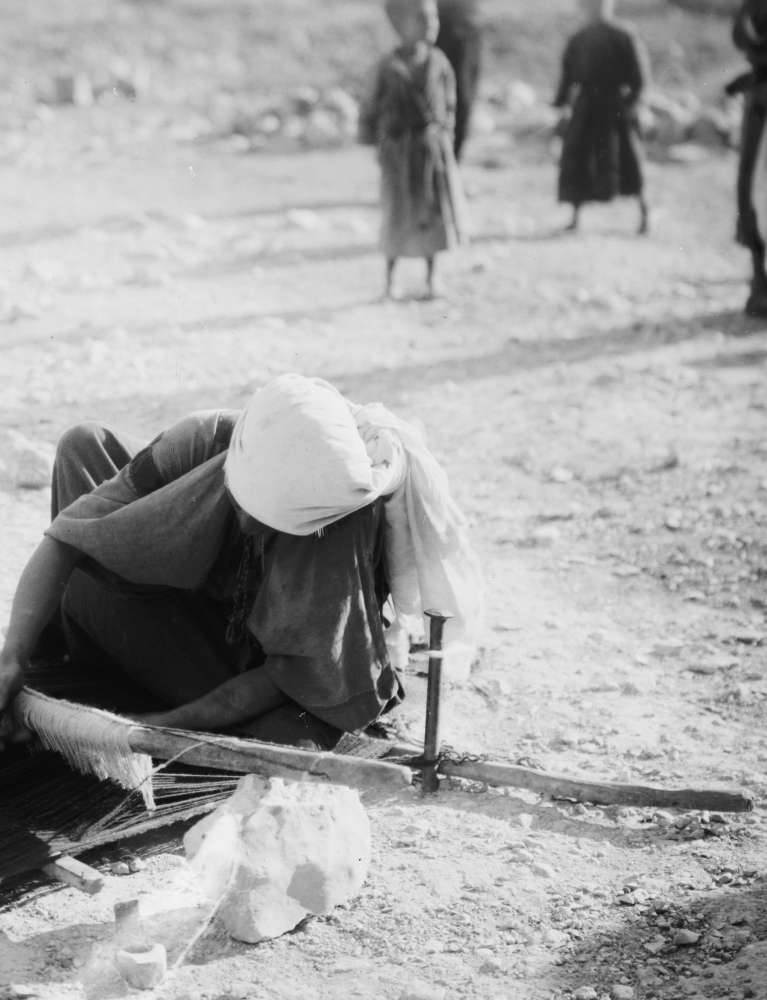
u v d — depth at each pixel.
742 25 9.47
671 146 17.78
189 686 3.84
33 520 5.94
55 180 15.83
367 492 3.46
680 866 3.63
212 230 13.27
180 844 3.64
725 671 4.88
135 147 18.62
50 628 4.14
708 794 3.63
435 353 9.23
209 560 3.60
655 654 5.02
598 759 4.19
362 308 10.39
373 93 10.25
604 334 9.90
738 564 5.86
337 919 3.39
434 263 10.73
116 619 3.81
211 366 8.50
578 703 4.59
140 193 15.17
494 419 7.84
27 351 8.59
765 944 3.26
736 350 9.54
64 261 11.42
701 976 3.15
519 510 6.48
